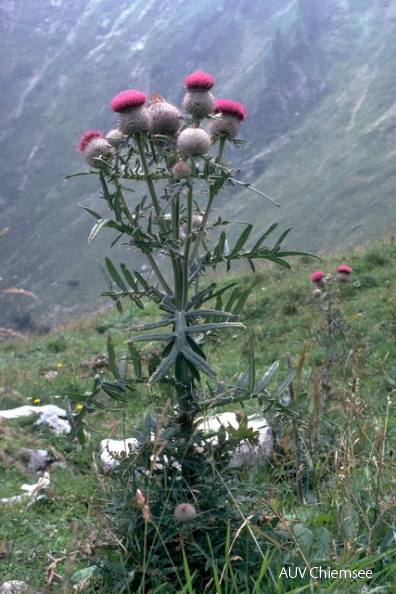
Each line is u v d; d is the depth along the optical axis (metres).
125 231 2.72
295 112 191.00
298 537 2.87
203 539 2.80
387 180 146.88
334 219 140.50
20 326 147.62
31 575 3.34
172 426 2.96
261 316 11.98
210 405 2.83
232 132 2.95
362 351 6.37
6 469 5.52
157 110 2.84
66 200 196.25
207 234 2.92
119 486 3.38
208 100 2.88
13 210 199.12
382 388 5.95
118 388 2.86
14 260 175.62
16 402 8.64
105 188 2.73
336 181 152.38
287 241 137.38
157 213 2.86
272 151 177.12
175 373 2.69
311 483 3.89
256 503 2.99
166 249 2.77
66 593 2.34
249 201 158.38
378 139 163.12
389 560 2.70
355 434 4.01
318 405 3.53
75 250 171.62
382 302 10.62
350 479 3.21
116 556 2.96
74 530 2.43
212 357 9.63
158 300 2.90
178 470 2.92
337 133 173.62
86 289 157.88
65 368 11.70
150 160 2.95
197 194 2.90
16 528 3.88
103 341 13.72
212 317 2.96
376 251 14.07
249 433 2.97
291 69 198.88
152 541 2.83
